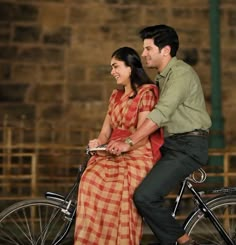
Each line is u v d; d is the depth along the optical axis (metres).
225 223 5.93
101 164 5.21
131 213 5.00
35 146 7.83
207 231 6.02
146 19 10.71
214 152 7.41
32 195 7.60
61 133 10.35
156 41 5.13
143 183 4.97
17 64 10.34
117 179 5.08
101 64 10.58
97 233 4.99
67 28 10.49
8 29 10.33
